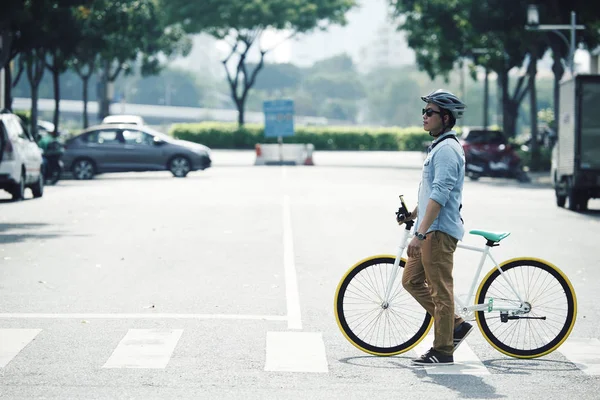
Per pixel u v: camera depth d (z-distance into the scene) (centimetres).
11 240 1950
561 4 5041
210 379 867
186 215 2516
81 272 1520
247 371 898
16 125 3048
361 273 977
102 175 4712
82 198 3116
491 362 952
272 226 2247
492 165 4534
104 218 2427
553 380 882
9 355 950
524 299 972
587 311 1227
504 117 6238
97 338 1031
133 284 1402
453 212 932
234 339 1036
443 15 5575
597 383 873
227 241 1947
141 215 2512
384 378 881
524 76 6241
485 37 5653
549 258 1744
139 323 1116
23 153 3008
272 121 6003
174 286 1387
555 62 5212
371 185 3850
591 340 1054
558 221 2472
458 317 960
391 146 9438
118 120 5503
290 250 1809
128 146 4356
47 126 7675
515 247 1905
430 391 836
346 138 9425
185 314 1172
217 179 4272
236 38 9050
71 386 838
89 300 1266
